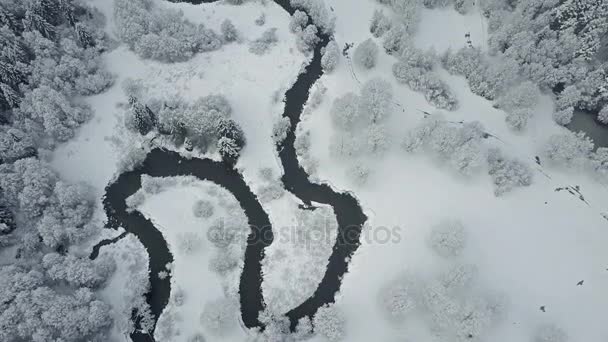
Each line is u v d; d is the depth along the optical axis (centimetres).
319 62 12144
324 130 11069
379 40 12306
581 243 9606
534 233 9712
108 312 8781
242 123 11156
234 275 9462
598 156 10131
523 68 11225
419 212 10012
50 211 9500
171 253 9700
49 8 11856
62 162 10581
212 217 10075
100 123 11112
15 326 7944
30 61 11094
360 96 10825
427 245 9619
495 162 10175
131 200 10144
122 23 11806
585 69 10900
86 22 12306
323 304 9238
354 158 10469
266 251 9744
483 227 9775
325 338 8719
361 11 12812
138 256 9675
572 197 10125
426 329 8731
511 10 12600
